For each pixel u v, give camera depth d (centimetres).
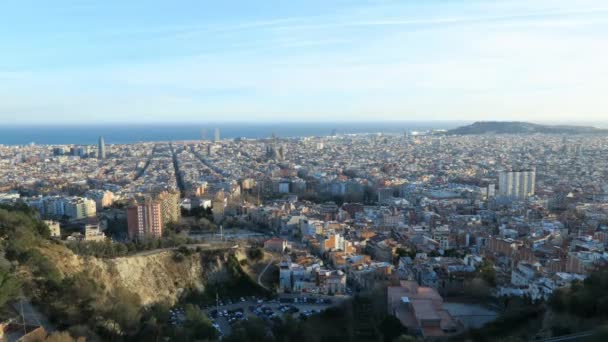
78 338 17725
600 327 18188
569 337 18800
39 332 17575
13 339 17175
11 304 19050
